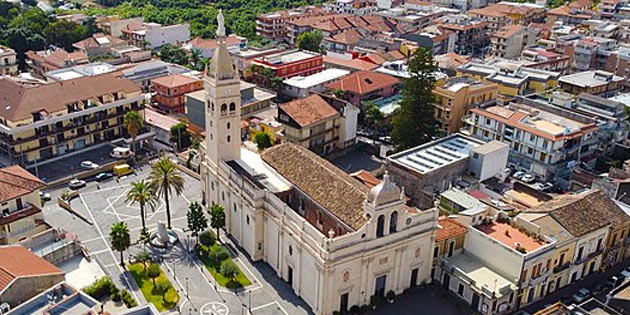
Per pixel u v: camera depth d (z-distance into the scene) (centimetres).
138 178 12488
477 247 9081
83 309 6388
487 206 9675
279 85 17300
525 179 12506
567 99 14650
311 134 13512
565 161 12725
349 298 8362
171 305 8438
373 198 7988
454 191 10456
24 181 9650
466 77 16650
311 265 8269
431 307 8656
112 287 8444
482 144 12394
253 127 14462
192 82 16012
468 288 8656
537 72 17350
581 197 9750
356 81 16212
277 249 9156
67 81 13512
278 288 8969
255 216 9269
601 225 9275
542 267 8719
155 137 14312
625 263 10044
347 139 14288
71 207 11150
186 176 12625
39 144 12706
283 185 9600
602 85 16550
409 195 11681
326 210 8744
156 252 9756
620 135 14012
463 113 15012
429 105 13538
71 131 13200
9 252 7800
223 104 10044
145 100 15412
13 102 12569
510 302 8581
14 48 19775
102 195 11681
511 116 13275
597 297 9044
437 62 16862
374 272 8431
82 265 8981
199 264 9481
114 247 9069
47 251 8825
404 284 8912
